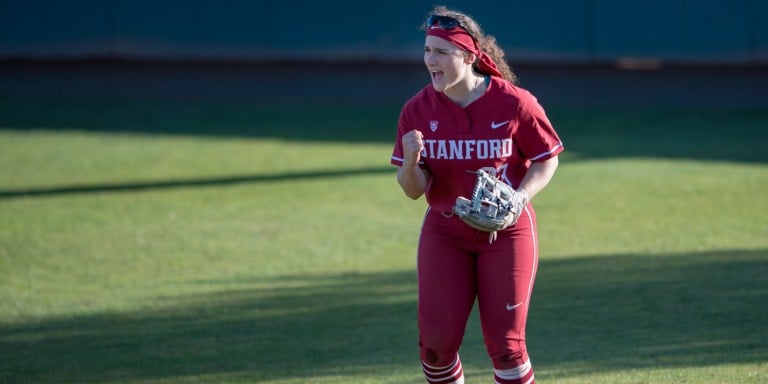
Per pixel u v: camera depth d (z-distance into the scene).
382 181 43.16
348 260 31.16
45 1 69.06
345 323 24.89
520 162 16.70
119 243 33.94
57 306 27.03
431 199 16.70
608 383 19.64
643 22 59.59
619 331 23.22
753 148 46.94
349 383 20.45
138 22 68.44
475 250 16.41
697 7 58.28
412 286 28.06
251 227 35.84
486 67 16.20
